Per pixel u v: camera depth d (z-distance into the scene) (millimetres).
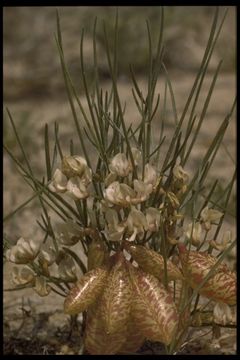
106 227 354
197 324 369
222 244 368
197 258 361
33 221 577
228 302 361
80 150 723
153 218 349
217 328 374
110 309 348
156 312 350
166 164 363
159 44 357
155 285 354
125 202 346
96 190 365
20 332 416
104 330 356
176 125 369
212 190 371
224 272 363
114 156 360
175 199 352
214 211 367
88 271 362
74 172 352
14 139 730
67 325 417
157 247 378
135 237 361
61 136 771
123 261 356
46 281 366
